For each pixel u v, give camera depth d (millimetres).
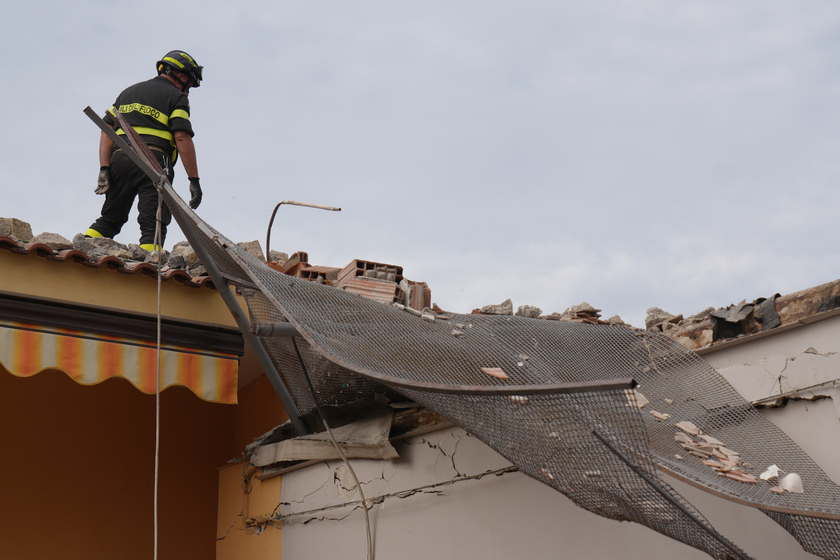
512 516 4371
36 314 5590
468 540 4559
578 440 2842
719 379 3906
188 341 6219
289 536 5895
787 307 3744
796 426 3598
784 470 3340
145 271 6191
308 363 5242
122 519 7379
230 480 6695
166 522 7590
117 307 5973
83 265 5926
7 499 6855
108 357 5797
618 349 4469
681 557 3594
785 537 3330
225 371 6348
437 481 4832
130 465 7605
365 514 5203
